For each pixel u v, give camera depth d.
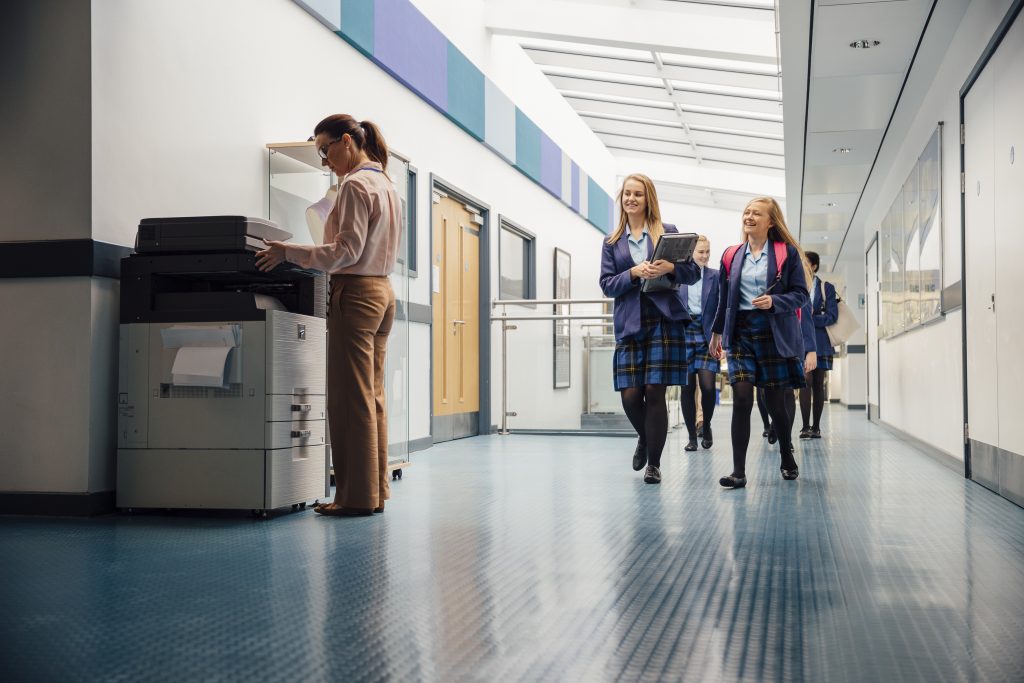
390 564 2.71
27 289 3.73
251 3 4.79
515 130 9.58
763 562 2.75
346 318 3.62
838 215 13.41
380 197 3.62
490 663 1.77
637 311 4.73
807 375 8.21
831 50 6.12
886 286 10.26
